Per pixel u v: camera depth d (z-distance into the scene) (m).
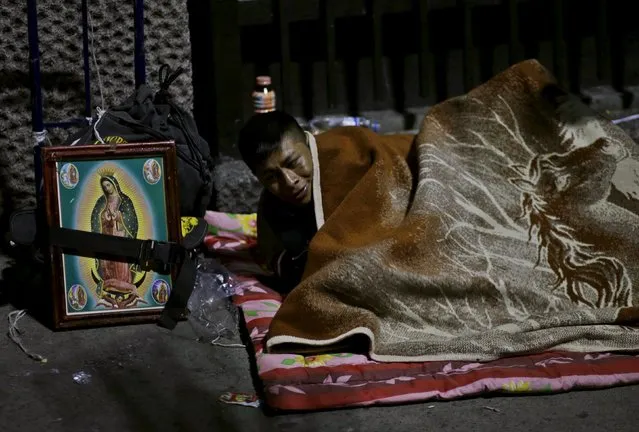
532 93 4.22
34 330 4.05
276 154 3.97
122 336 4.01
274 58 4.86
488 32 4.99
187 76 4.64
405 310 3.82
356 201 3.98
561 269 3.97
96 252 4.04
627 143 4.14
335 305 3.78
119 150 4.03
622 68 5.05
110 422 3.58
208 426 3.55
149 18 4.56
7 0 4.48
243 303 4.09
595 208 4.08
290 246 4.12
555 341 3.73
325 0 4.81
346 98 4.96
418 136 4.16
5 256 4.60
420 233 3.88
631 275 3.97
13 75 4.55
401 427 3.51
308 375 3.63
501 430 3.49
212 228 4.62
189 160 4.20
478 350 3.71
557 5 4.93
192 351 3.92
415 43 4.95
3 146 4.62
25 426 3.56
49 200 4.00
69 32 4.54
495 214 4.04
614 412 3.55
